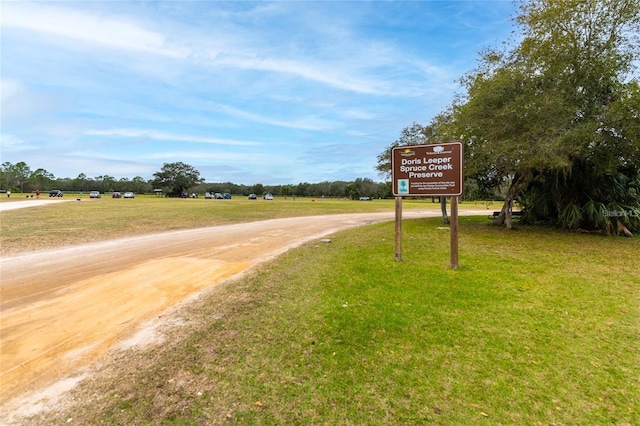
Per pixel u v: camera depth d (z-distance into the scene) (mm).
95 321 3988
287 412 2371
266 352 3205
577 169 12422
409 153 6793
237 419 2301
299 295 4844
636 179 12336
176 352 3221
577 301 4531
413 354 3139
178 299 4770
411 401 2480
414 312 4117
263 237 10883
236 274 6145
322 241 9773
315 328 3713
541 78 10734
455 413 2350
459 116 11977
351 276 5777
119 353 3217
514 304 4402
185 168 87250
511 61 11766
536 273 5980
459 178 6332
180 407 2420
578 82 11016
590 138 9547
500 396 2527
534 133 9820
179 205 29875
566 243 9398
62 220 14695
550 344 3314
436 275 5816
